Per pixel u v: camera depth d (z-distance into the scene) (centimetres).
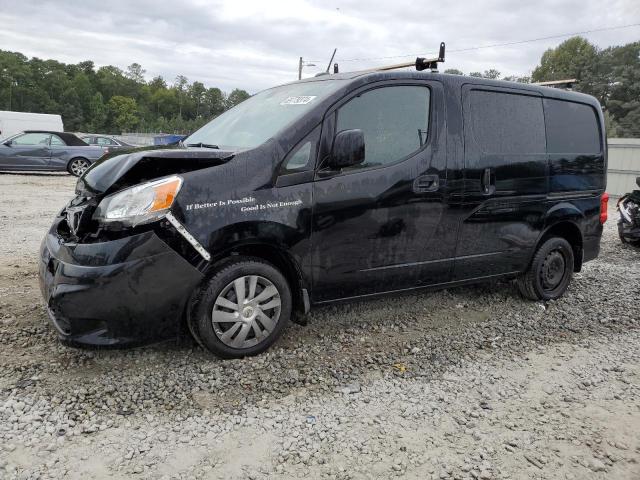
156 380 319
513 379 346
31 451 249
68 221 334
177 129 11425
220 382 320
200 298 327
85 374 322
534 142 468
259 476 241
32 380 311
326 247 360
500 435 281
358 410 300
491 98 442
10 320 396
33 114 2394
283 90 430
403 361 365
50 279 320
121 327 308
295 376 332
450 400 315
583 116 522
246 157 331
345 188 360
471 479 246
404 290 409
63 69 13500
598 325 453
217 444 263
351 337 401
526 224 468
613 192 1628
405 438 275
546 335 425
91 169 355
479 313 471
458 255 427
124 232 303
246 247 344
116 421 277
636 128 6712
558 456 265
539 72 9338
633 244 848
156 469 242
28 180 1466
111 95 14050
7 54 11762
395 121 385
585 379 348
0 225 786
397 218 385
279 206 337
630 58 7838
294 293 373
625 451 272
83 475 235
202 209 314
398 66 450
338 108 362
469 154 418
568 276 523
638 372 363
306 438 271
